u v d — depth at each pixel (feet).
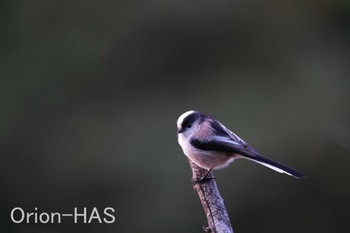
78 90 56.90
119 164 51.01
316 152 49.67
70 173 52.54
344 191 49.21
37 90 56.49
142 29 57.88
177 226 47.26
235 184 47.24
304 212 48.19
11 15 58.08
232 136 27.78
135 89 57.11
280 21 58.08
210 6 57.77
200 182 24.59
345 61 56.70
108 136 53.72
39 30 57.93
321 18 58.75
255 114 52.24
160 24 57.77
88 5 58.34
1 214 51.57
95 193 51.21
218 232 22.84
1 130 54.85
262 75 55.42
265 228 47.42
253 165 47.44
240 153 27.04
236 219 47.16
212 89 55.57
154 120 54.29
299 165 49.52
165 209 47.96
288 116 51.67
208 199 23.95
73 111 56.29
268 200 47.44
